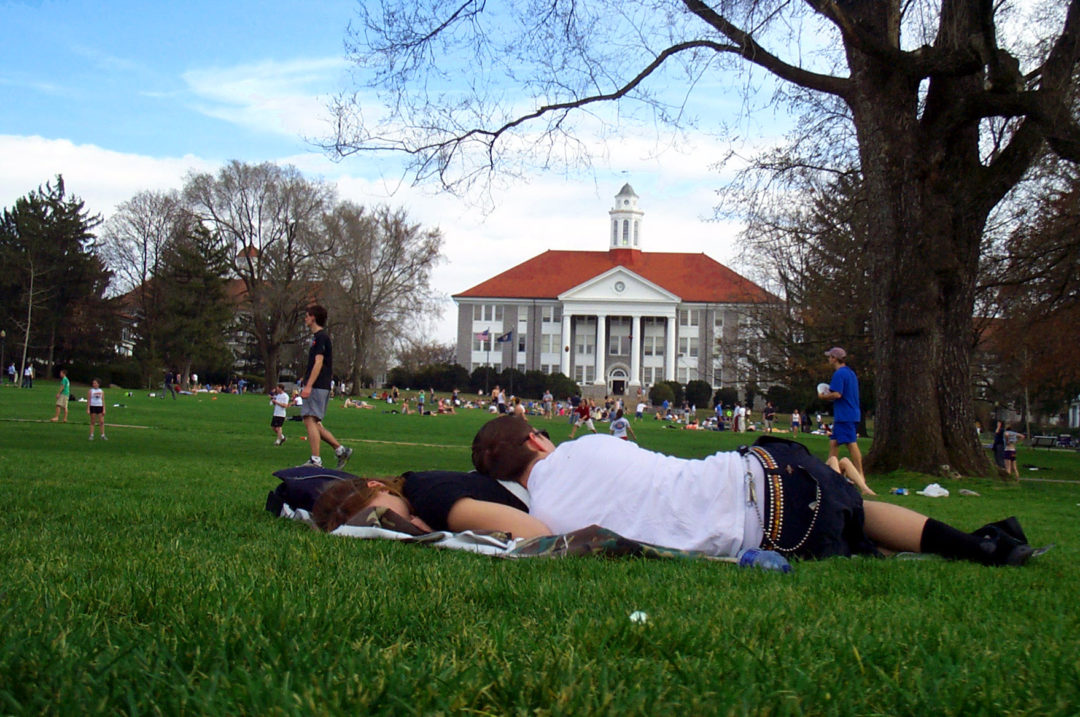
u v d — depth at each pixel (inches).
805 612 132.3
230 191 2696.9
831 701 85.7
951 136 644.7
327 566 163.8
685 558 179.2
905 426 647.1
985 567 191.5
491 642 104.0
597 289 4124.0
